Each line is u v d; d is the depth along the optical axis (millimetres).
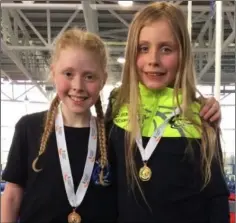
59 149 1907
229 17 7223
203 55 11297
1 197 1932
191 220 1771
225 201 1817
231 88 16469
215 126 1896
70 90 1861
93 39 1955
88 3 6281
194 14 7984
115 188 1919
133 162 1827
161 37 1865
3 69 13633
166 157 1812
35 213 1846
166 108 1905
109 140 1948
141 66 1906
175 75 1912
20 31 9609
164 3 1996
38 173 1869
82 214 1854
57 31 9727
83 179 1888
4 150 13281
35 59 12078
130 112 1894
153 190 1779
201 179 1797
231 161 8102
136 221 1776
